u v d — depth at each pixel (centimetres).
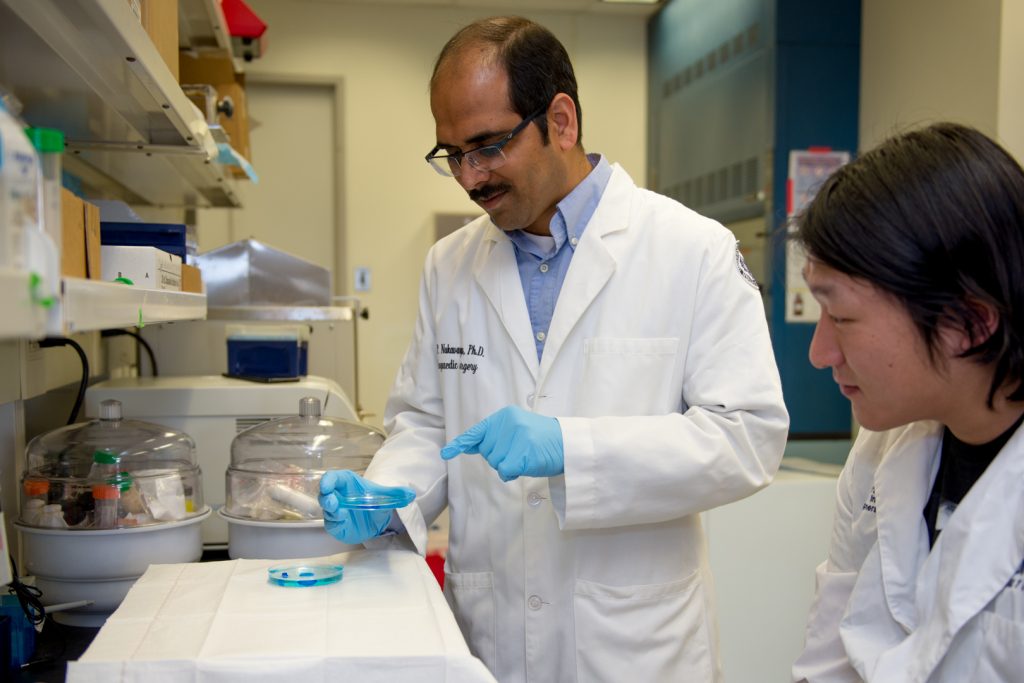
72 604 120
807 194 94
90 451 130
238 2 261
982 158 74
